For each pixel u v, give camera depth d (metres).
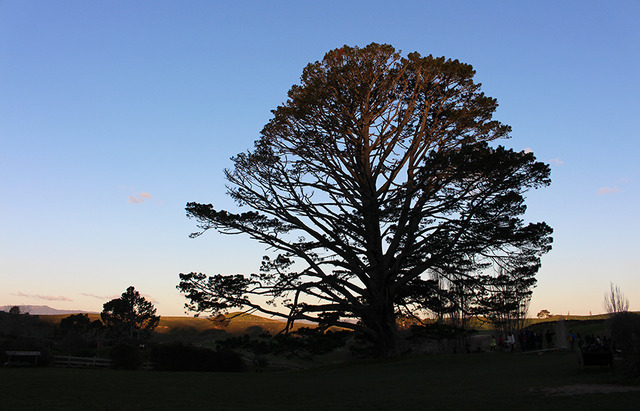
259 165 35.47
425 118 35.06
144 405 15.46
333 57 34.34
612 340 24.92
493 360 27.23
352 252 35.19
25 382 22.17
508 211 30.95
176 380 24.58
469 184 31.33
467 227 30.89
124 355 35.62
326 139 35.19
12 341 36.50
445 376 21.02
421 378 20.92
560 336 32.41
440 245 31.83
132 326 103.00
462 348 41.75
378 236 35.00
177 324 122.19
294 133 36.03
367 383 20.41
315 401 15.69
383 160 35.16
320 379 23.88
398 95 35.88
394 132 35.25
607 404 11.37
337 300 35.09
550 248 31.97
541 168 29.94
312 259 35.75
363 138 35.19
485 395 14.23
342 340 36.06
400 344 34.25
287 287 34.81
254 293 34.81
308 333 35.19
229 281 34.50
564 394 13.33
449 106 35.66
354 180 36.09
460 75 34.53
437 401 13.62
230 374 29.03
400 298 36.81
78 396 17.83
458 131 35.38
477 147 30.59
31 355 34.44
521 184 30.97
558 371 18.94
